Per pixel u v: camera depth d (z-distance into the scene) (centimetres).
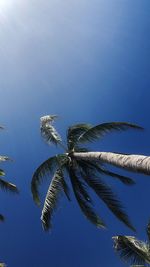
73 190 1867
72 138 1916
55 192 1772
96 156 1552
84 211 1867
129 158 1215
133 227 1714
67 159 1870
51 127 2019
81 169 1844
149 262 1814
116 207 1730
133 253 1831
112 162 1366
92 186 1791
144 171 1098
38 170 1959
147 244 1855
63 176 1852
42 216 1706
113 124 1784
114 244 1859
